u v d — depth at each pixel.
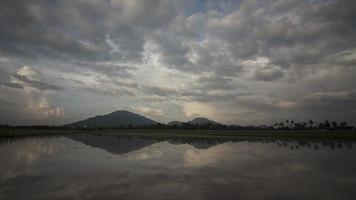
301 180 21.11
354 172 24.38
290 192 17.33
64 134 118.50
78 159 33.50
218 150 46.56
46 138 83.00
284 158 34.91
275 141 71.88
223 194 16.91
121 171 25.09
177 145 58.16
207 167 27.77
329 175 23.05
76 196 16.33
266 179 21.62
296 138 83.88
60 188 18.27
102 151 43.94
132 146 54.84
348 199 15.55
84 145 56.44
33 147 49.72
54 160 32.38
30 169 25.83
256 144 61.53
